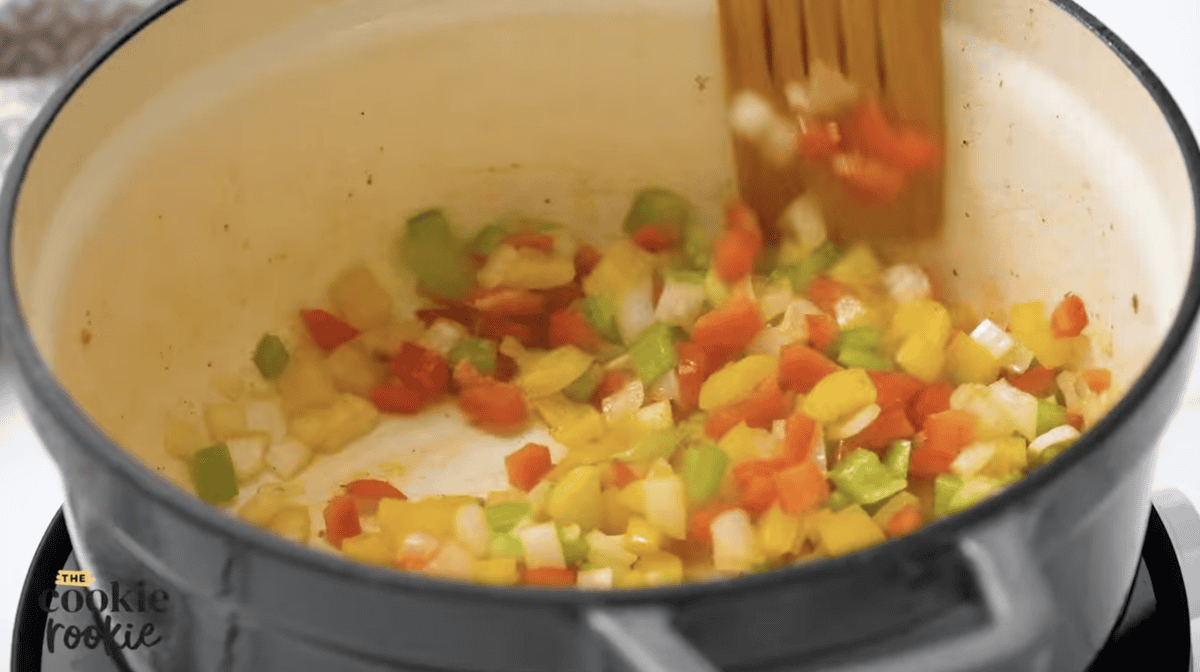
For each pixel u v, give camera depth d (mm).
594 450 1340
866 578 697
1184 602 1032
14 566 1382
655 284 1514
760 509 1219
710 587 687
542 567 1196
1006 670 824
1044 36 1207
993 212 1356
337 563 705
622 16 1358
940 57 1282
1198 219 938
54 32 1824
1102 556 863
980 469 1271
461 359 1451
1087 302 1301
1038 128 1253
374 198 1458
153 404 1325
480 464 1384
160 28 1193
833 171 1407
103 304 1201
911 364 1355
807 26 1316
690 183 1494
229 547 722
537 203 1528
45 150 1056
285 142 1358
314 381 1434
